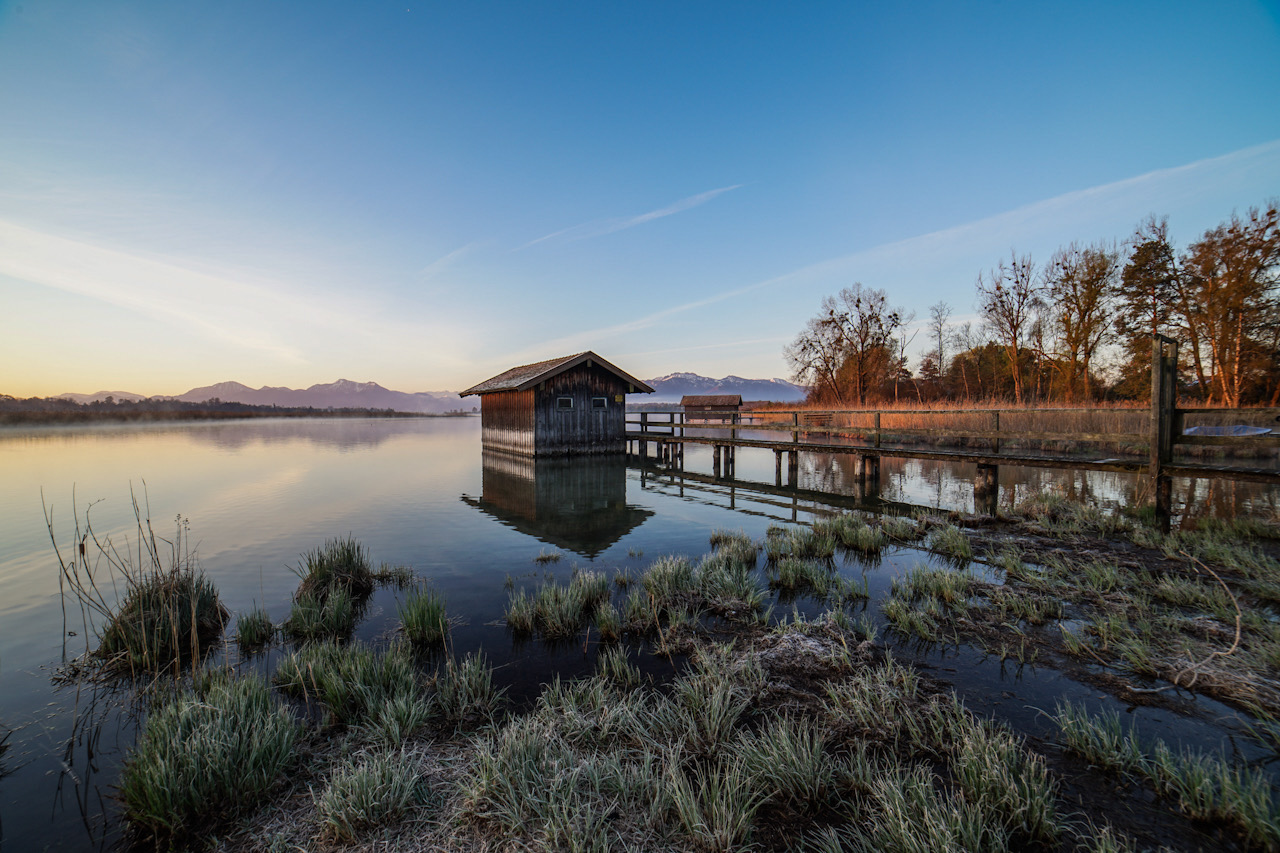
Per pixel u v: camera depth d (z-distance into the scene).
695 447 28.28
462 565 7.41
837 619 5.04
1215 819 2.57
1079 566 6.54
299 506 11.68
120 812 2.90
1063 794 2.79
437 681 4.15
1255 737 3.21
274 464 19.56
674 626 5.15
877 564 7.18
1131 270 23.39
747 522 10.02
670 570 6.43
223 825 2.74
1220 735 3.26
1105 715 3.50
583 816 2.67
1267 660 3.98
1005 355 30.17
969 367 33.97
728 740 3.32
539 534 9.17
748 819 2.69
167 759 2.89
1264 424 13.02
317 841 2.60
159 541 8.75
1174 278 22.27
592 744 3.33
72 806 2.94
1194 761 2.97
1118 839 2.48
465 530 9.45
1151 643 4.44
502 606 5.91
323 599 5.99
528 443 19.52
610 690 4.02
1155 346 7.88
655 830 2.62
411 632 5.09
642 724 3.51
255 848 2.58
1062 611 5.24
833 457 21.45
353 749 3.34
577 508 11.46
